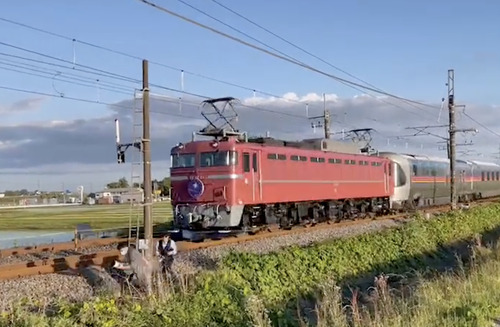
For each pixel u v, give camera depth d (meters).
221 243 22.56
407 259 22.25
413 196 44.03
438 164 49.66
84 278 15.30
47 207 92.44
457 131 43.44
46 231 39.81
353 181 34.78
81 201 111.00
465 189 55.38
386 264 20.77
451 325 9.73
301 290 15.41
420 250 24.06
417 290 13.27
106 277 15.20
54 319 9.43
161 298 11.12
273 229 27.91
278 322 10.66
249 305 10.44
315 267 17.45
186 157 25.41
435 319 10.07
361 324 10.16
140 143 18.86
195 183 24.88
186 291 11.53
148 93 19.12
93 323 9.45
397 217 37.09
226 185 24.39
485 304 10.96
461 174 54.38
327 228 28.95
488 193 63.59
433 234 27.45
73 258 18.36
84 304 9.75
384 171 39.72
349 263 19.08
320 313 10.79
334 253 18.92
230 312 10.93
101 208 75.94
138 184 18.86
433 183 47.84
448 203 52.03
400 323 9.96
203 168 24.86
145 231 18.11
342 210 34.88
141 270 13.57
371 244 21.66
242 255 15.97
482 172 60.72
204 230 25.11
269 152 26.62
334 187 32.41
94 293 13.49
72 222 46.78
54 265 17.00
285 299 14.57
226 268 14.62
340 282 17.41
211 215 24.59
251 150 25.47
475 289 12.38
